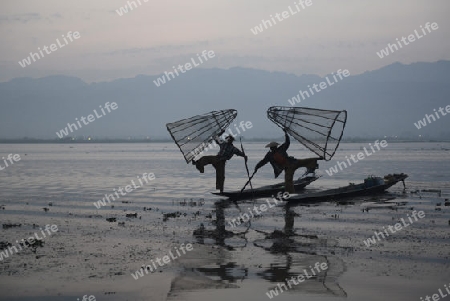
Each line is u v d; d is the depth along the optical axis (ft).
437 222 61.05
